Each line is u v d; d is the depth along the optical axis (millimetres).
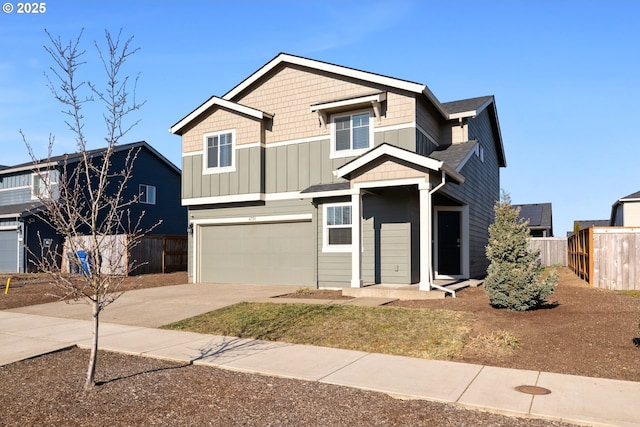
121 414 5098
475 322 8758
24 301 13812
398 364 6812
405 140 13742
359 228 12539
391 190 13562
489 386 5758
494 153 22203
